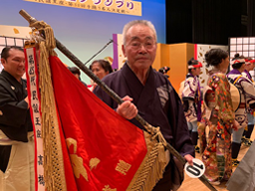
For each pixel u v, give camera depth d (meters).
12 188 1.77
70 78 1.01
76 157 0.99
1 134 1.77
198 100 3.68
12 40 3.07
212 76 2.57
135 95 1.15
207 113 2.65
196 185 2.69
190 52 7.01
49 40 0.90
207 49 7.24
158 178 1.11
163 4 7.86
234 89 2.67
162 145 1.11
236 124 2.55
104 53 6.34
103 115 1.06
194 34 7.66
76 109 1.02
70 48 5.84
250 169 1.71
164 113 1.21
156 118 1.16
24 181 1.81
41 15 5.34
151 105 1.16
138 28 1.08
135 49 1.08
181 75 7.04
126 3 6.51
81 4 5.75
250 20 7.03
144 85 1.17
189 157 1.18
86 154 1.02
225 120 2.49
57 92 0.98
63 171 0.95
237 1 8.52
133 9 6.70
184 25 8.48
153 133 1.10
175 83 7.19
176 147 1.25
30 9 5.18
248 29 7.09
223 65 2.55
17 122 1.66
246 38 6.27
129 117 1.05
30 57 0.94
